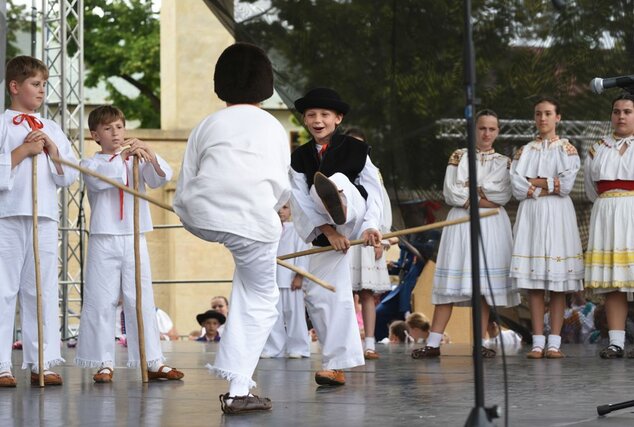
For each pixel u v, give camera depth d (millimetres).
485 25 9281
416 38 9203
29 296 5879
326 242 5438
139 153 5984
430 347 8117
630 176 7773
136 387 5742
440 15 9250
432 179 9312
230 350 4430
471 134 3389
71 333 12469
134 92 28562
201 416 4367
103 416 4422
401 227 9383
